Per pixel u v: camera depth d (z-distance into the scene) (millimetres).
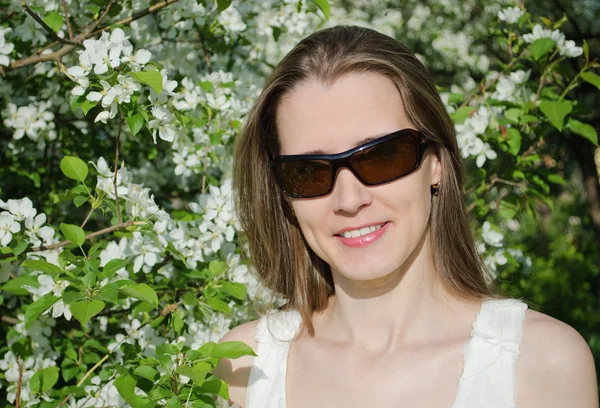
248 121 1755
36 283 2031
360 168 1516
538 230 10211
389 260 1550
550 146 7906
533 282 8430
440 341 1583
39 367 2561
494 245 3258
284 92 1607
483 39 7660
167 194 3605
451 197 1681
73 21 2980
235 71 3432
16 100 3346
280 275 1846
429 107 1586
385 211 1535
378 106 1540
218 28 3260
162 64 3279
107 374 2277
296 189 1595
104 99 2010
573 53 3227
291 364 1714
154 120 2096
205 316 2445
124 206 2262
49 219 3107
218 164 2949
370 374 1589
